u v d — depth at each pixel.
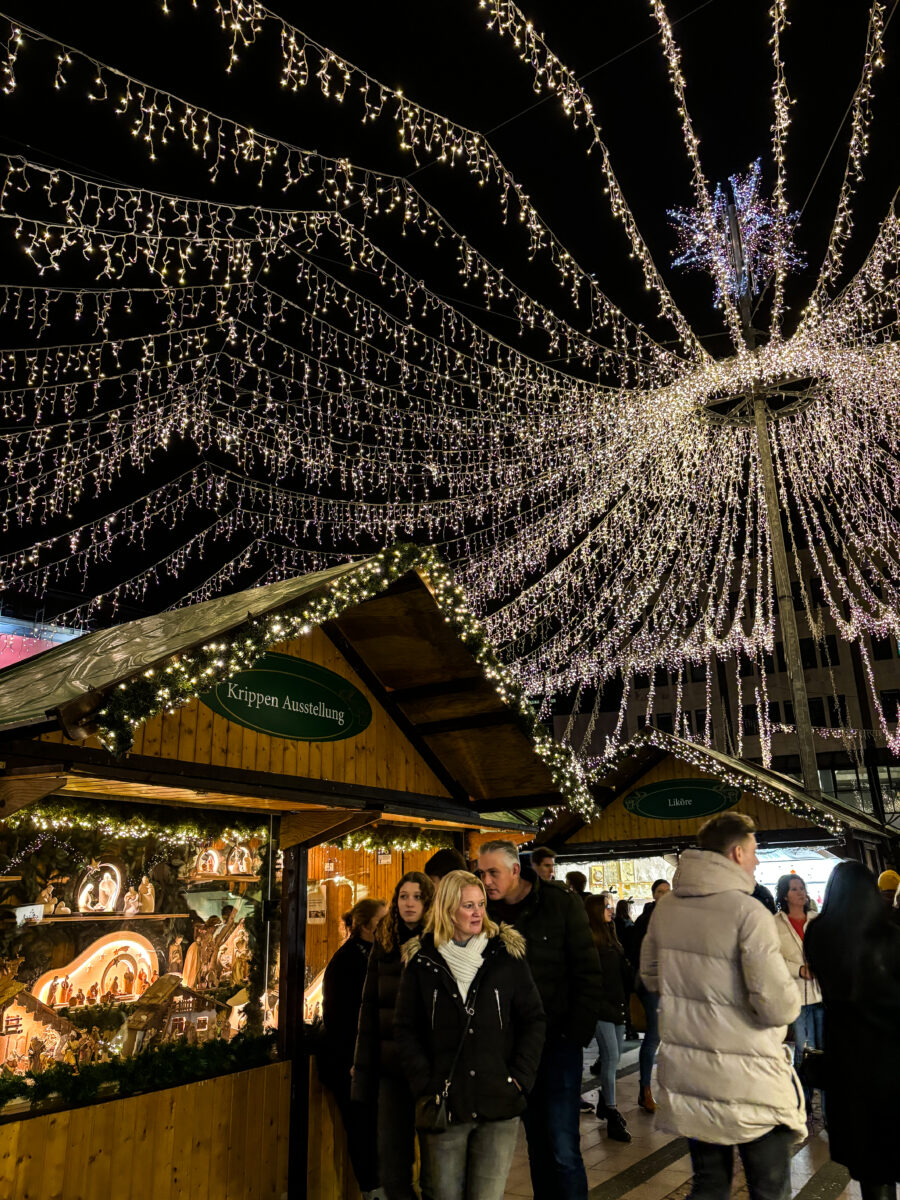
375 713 5.78
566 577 18.70
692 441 14.48
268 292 8.99
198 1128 4.39
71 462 10.05
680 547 18.77
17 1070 4.25
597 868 16.38
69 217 6.11
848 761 32.81
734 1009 3.01
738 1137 2.90
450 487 14.27
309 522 14.66
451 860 4.37
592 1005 3.80
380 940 4.15
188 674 3.63
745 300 11.48
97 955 4.71
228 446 11.40
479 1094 3.18
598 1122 6.43
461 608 5.18
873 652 32.91
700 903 3.21
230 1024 5.20
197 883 5.23
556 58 5.45
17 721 3.22
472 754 6.15
